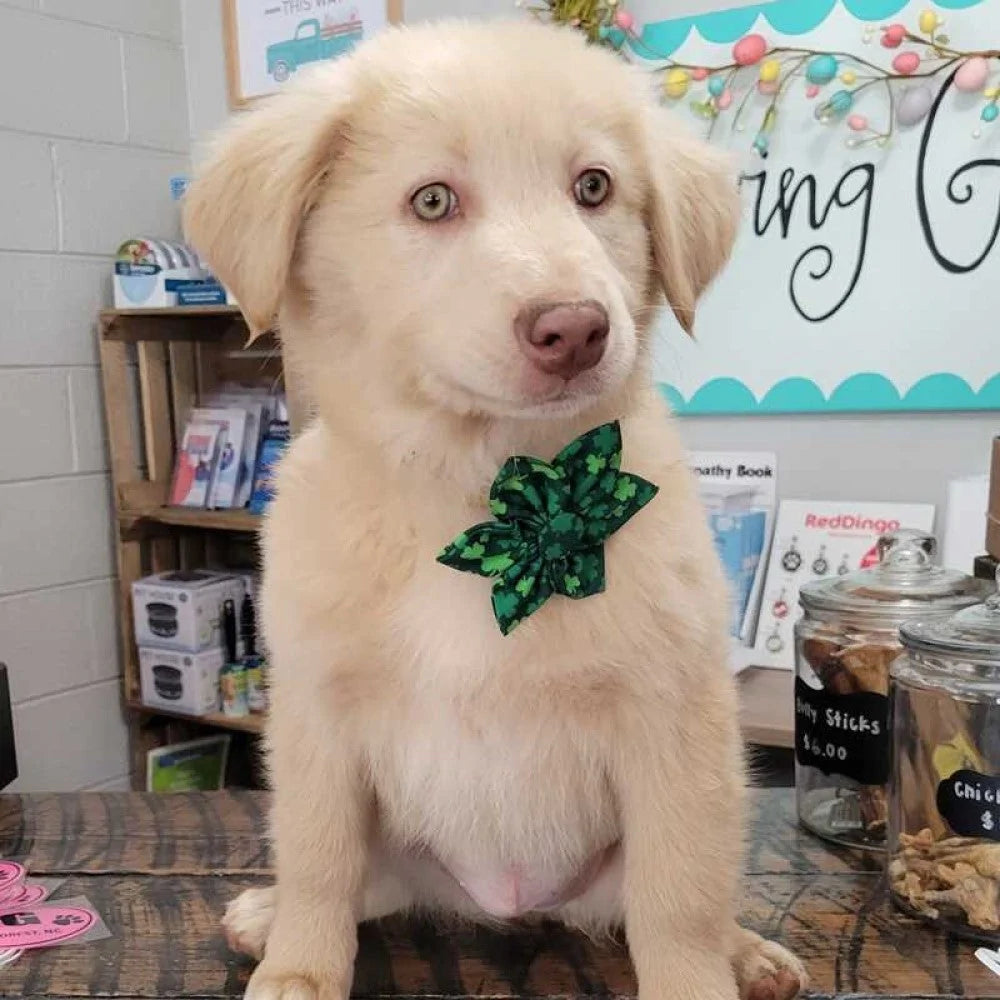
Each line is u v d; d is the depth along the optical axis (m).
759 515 1.99
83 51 2.50
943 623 0.93
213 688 2.44
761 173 1.94
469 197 0.80
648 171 0.89
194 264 2.44
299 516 0.85
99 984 0.85
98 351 2.56
